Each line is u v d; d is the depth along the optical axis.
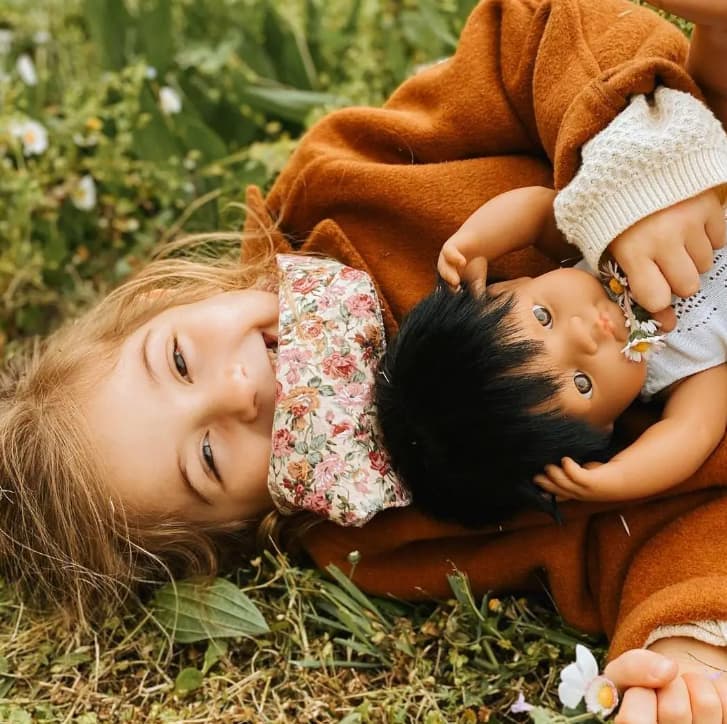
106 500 0.72
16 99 1.00
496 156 0.75
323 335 0.68
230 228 0.91
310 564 0.76
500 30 0.76
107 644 0.73
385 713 0.66
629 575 0.68
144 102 0.94
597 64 0.70
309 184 0.76
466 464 0.63
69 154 0.96
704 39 0.66
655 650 0.64
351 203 0.75
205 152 0.94
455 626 0.69
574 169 0.67
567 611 0.70
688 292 0.64
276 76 1.00
